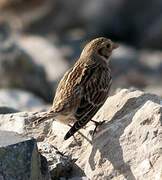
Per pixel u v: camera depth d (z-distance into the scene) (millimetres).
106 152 11188
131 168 10812
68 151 11844
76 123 11406
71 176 11328
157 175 10484
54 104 11930
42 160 10773
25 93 22625
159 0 41344
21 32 39062
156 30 40062
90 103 11844
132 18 40906
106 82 12398
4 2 38812
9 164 10156
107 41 13133
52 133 12555
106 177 10914
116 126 11453
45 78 27594
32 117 12930
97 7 40812
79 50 36750
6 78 26625
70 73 12352
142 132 11102
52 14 39969
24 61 26875
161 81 33156
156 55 37781
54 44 37281
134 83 32844
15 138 10547
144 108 11477
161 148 10781
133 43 40500
